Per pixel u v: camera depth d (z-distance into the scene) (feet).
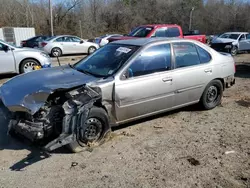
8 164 12.52
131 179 11.39
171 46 16.88
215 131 16.01
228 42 56.59
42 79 14.35
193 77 17.58
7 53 30.60
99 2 159.84
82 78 14.47
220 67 19.19
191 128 16.43
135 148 13.93
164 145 14.26
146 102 15.62
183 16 180.55
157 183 11.13
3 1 132.46
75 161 12.72
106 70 15.16
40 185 11.06
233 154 13.37
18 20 132.67
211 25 177.17
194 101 18.34
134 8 175.73
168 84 16.33
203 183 11.14
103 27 156.97
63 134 12.44
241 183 11.17
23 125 12.62
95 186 10.97
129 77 14.90
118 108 14.60
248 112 19.21
